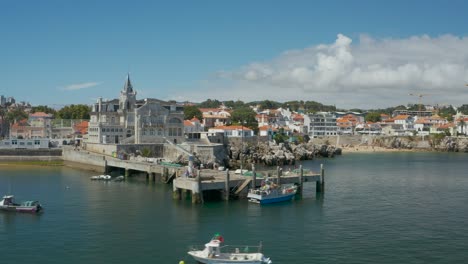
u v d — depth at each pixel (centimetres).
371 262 6650
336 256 6894
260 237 7825
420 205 10438
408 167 19225
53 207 10006
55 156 18875
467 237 7838
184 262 6662
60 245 7394
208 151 17612
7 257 6869
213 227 8412
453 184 13800
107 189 12319
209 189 10444
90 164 16762
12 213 9431
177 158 16750
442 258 6825
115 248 7244
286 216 9256
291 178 11325
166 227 8400
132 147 17775
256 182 11119
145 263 6625
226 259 6500
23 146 19688
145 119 19512
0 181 13825
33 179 14262
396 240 7656
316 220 8944
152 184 13212
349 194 11838
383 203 10638
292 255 6931
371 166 19700
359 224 8675
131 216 9181
